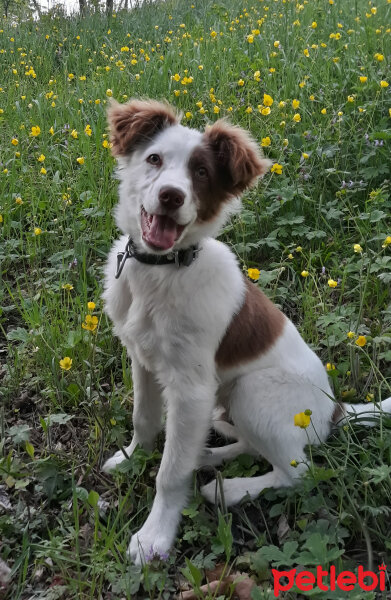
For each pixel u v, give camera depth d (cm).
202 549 63
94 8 288
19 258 109
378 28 187
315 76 151
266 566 59
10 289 104
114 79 171
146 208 60
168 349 64
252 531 63
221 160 64
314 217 110
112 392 81
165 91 158
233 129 65
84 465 72
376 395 81
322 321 86
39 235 108
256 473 74
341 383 83
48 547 58
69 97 171
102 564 58
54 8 292
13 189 123
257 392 68
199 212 63
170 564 61
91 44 242
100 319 87
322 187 115
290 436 68
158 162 63
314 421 70
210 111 141
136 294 66
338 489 64
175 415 64
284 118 131
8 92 179
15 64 214
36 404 82
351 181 114
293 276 99
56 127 151
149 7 281
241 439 77
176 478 64
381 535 61
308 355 73
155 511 64
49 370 84
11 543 62
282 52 167
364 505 62
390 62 149
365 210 107
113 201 118
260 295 72
